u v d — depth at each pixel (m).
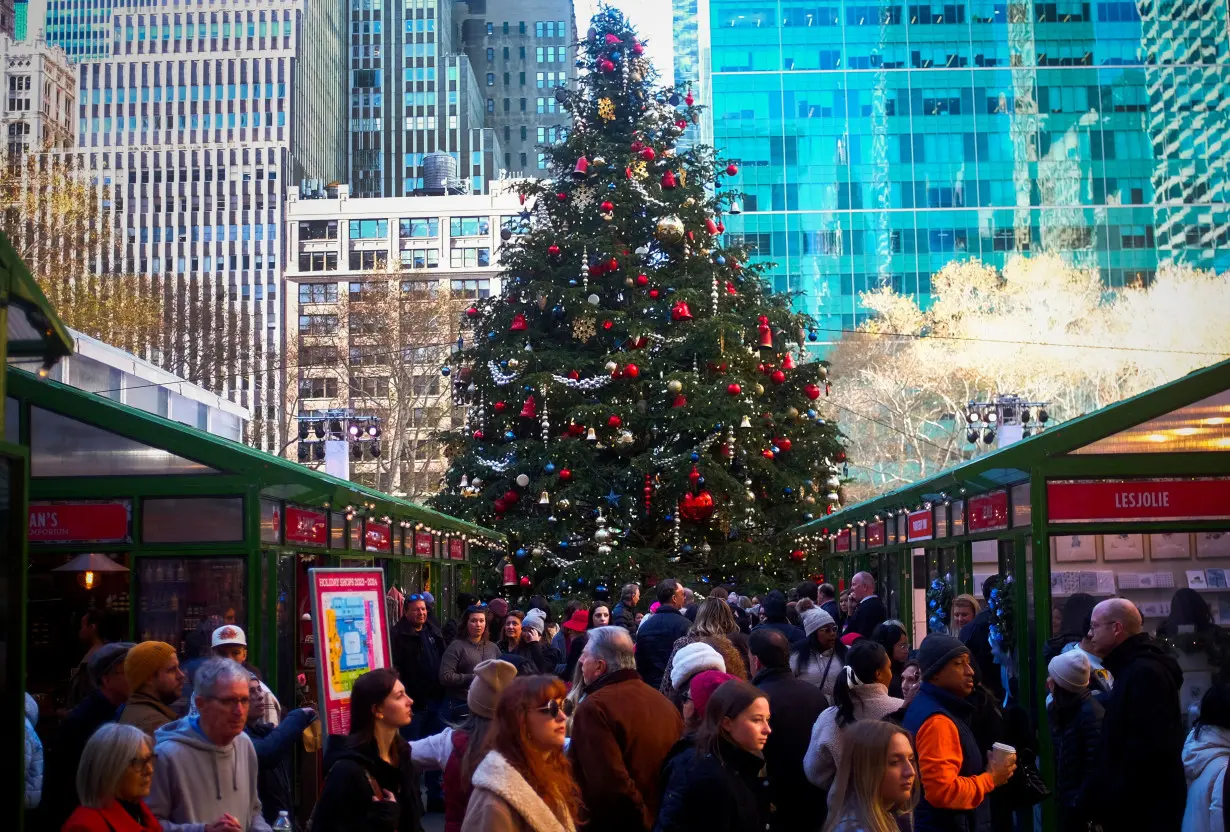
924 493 15.74
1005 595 11.85
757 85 97.19
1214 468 11.15
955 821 6.52
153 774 6.49
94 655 7.64
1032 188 96.44
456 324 71.50
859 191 96.19
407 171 160.12
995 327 78.81
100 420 11.79
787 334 31.72
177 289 77.31
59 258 48.69
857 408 69.56
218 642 8.70
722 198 32.69
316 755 12.73
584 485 27.77
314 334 85.12
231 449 11.77
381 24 162.62
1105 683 8.73
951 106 97.19
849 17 97.56
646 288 30.34
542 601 16.34
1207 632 11.04
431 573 21.91
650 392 29.03
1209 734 7.26
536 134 179.50
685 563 29.20
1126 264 95.94
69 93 137.25
